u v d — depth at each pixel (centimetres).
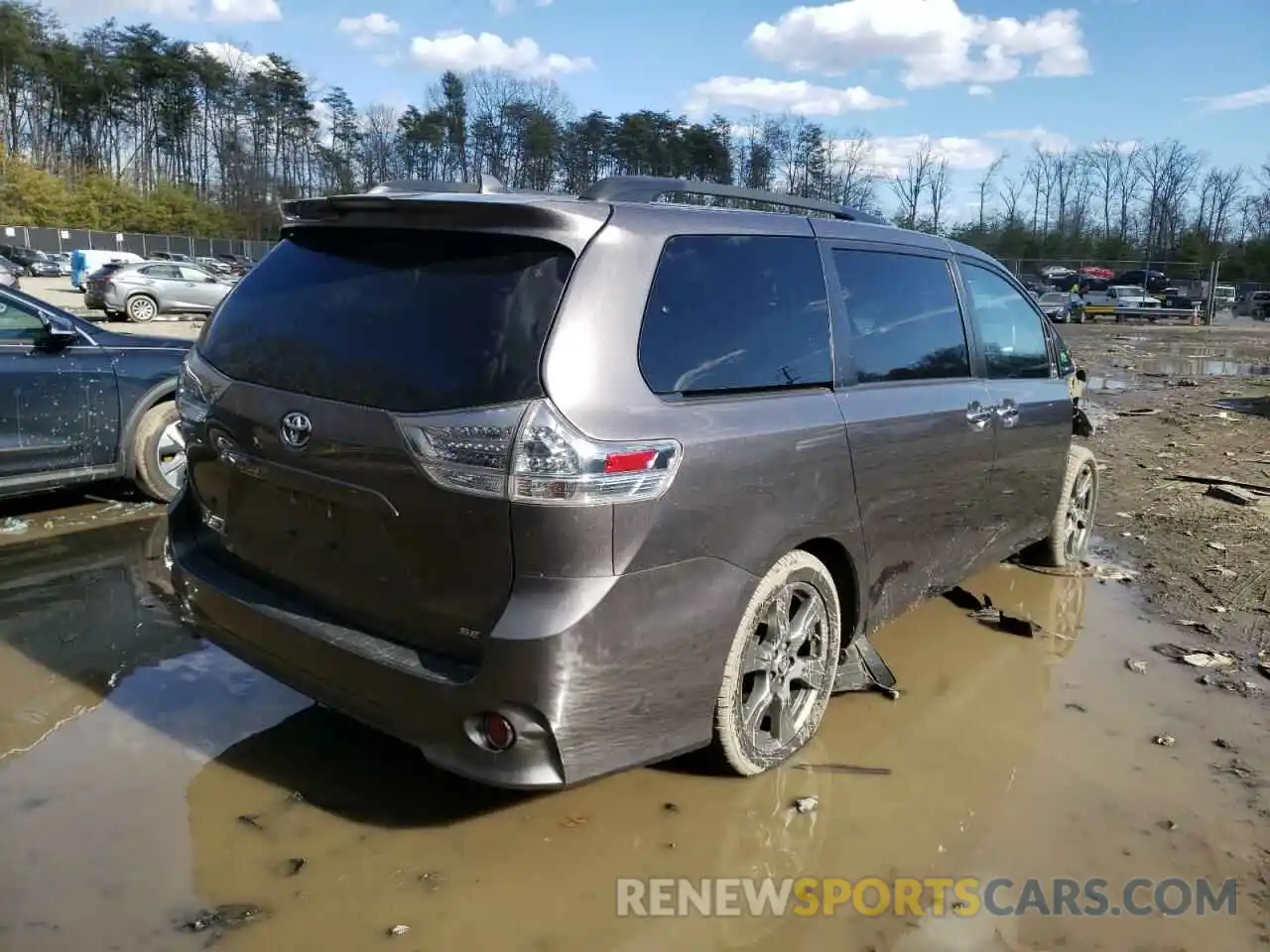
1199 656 452
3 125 8019
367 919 257
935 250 426
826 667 348
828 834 305
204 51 8512
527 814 308
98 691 380
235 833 291
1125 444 1031
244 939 248
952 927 266
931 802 325
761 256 325
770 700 325
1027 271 4797
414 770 331
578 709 259
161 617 457
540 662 251
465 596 261
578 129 7462
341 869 277
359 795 314
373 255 296
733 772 325
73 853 278
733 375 302
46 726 352
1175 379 1819
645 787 327
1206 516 707
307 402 284
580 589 255
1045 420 494
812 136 6700
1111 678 430
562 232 268
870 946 258
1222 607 521
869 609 371
